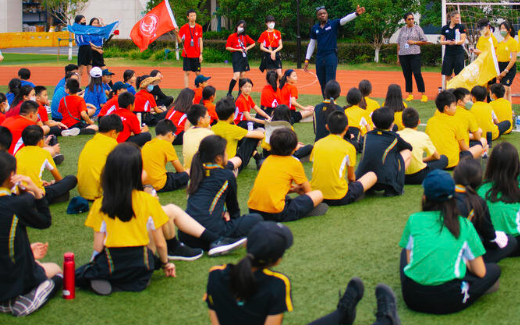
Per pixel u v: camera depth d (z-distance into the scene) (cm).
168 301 405
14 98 963
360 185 601
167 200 628
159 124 644
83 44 1398
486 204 405
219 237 470
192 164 483
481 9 1536
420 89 1239
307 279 434
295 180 536
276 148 529
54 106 991
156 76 1088
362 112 780
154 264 436
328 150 583
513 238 442
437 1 2147
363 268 452
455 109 688
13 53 2892
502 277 434
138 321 380
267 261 293
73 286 411
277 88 1010
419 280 371
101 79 1088
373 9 2116
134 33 1636
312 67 2122
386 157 614
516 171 444
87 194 617
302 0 2495
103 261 412
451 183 365
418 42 1206
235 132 692
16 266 383
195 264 463
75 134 955
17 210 381
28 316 388
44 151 595
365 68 2034
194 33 1328
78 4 3095
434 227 368
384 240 505
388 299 345
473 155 701
